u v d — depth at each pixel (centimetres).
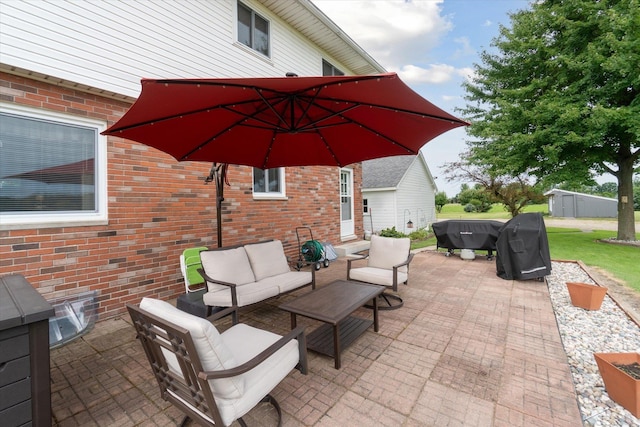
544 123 932
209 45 512
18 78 327
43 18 337
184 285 473
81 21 367
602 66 773
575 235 1174
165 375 178
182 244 474
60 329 282
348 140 346
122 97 406
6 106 320
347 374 247
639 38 727
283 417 198
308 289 509
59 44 348
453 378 240
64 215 360
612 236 1120
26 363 142
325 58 802
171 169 460
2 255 312
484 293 459
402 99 205
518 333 319
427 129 270
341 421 194
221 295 340
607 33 755
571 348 291
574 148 954
